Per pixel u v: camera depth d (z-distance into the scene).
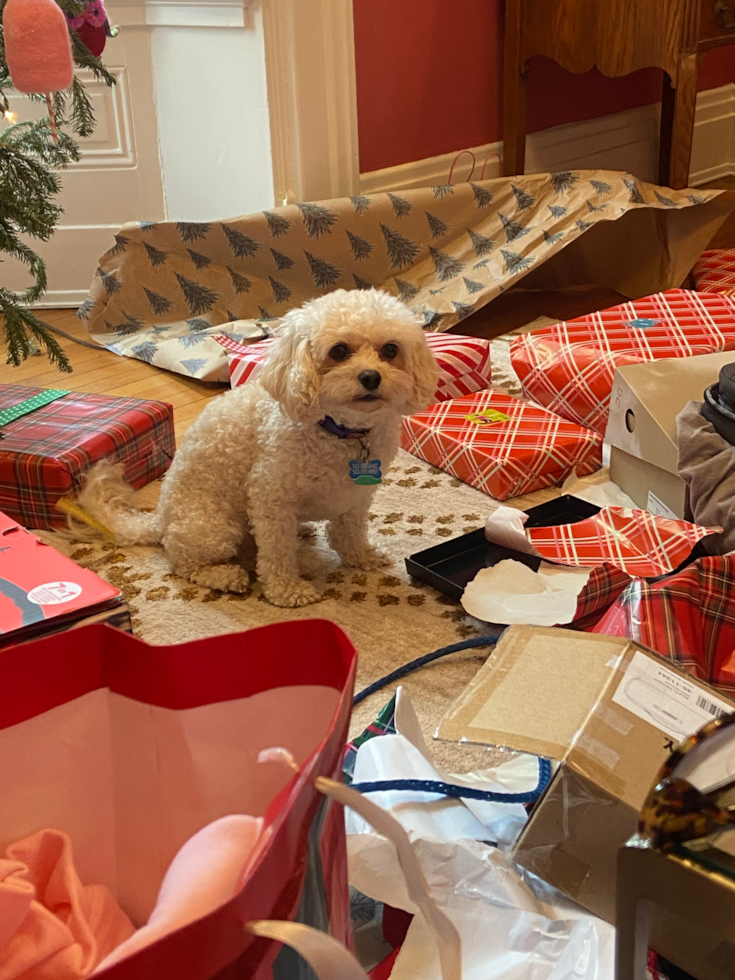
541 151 3.55
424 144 3.23
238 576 1.58
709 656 1.15
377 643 1.42
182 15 2.79
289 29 2.71
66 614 0.93
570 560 1.52
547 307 3.05
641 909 0.53
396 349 1.44
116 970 0.37
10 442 1.82
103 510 1.73
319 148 2.90
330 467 1.47
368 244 2.82
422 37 3.08
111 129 2.96
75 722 0.59
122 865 0.63
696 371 1.78
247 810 0.59
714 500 1.53
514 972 0.70
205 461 1.58
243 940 0.41
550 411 2.11
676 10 2.79
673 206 2.83
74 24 1.73
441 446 1.96
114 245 2.65
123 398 2.07
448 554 1.63
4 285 3.09
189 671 0.56
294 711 0.56
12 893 0.52
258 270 2.73
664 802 0.50
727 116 4.32
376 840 0.75
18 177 1.60
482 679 0.85
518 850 0.83
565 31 3.03
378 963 0.75
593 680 0.84
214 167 3.00
